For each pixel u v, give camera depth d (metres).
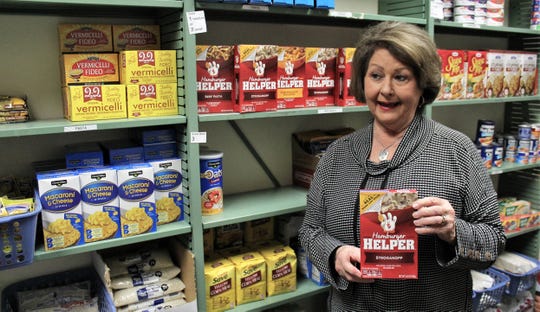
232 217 1.95
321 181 1.61
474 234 1.33
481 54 2.65
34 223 1.54
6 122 1.68
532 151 3.01
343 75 2.14
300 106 2.08
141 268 1.92
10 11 1.80
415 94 1.38
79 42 1.80
